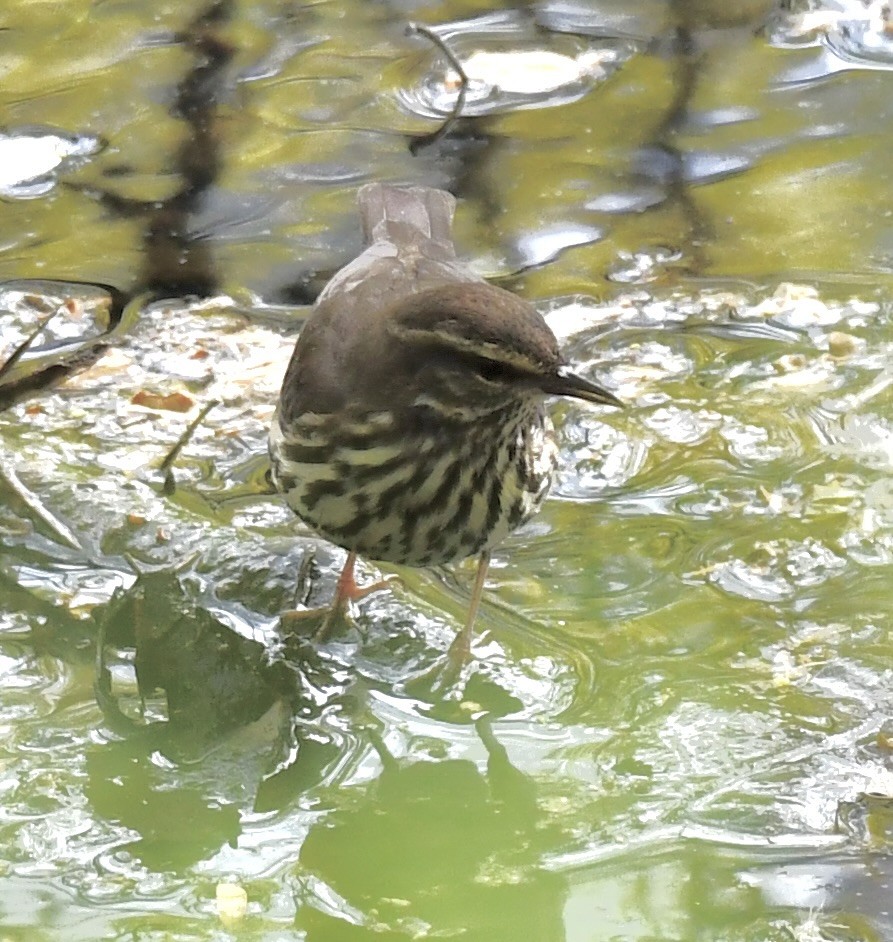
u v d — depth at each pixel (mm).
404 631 5746
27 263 7547
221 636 5734
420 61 8938
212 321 7207
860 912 4484
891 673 5402
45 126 8453
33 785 5078
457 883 4711
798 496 6238
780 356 6965
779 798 4922
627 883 4656
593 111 8555
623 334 7098
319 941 4504
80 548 6090
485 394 5141
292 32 9242
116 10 9422
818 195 7922
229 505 6297
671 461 6449
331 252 7602
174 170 8164
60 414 6727
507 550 6078
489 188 8000
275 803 5039
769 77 8781
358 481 5344
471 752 5211
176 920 4582
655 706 5336
